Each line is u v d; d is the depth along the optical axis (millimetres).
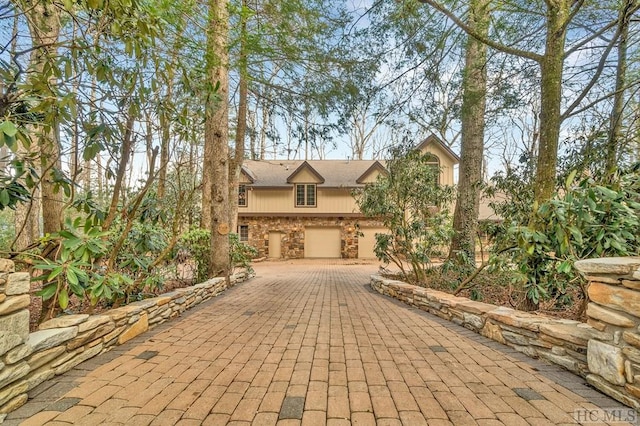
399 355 2803
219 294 6008
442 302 4195
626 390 1907
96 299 2902
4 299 1791
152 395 2035
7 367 1794
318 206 16938
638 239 2697
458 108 6176
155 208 4031
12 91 2363
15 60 2357
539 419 1791
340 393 2100
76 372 2344
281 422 1766
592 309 2172
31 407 1861
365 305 5047
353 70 6094
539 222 3320
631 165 3439
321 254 17000
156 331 3486
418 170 6117
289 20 5434
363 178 16406
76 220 2635
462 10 5230
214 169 6773
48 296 2445
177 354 2773
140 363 2551
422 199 6223
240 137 9625
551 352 2584
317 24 5496
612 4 4496
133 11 2510
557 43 3793
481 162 7082
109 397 1996
